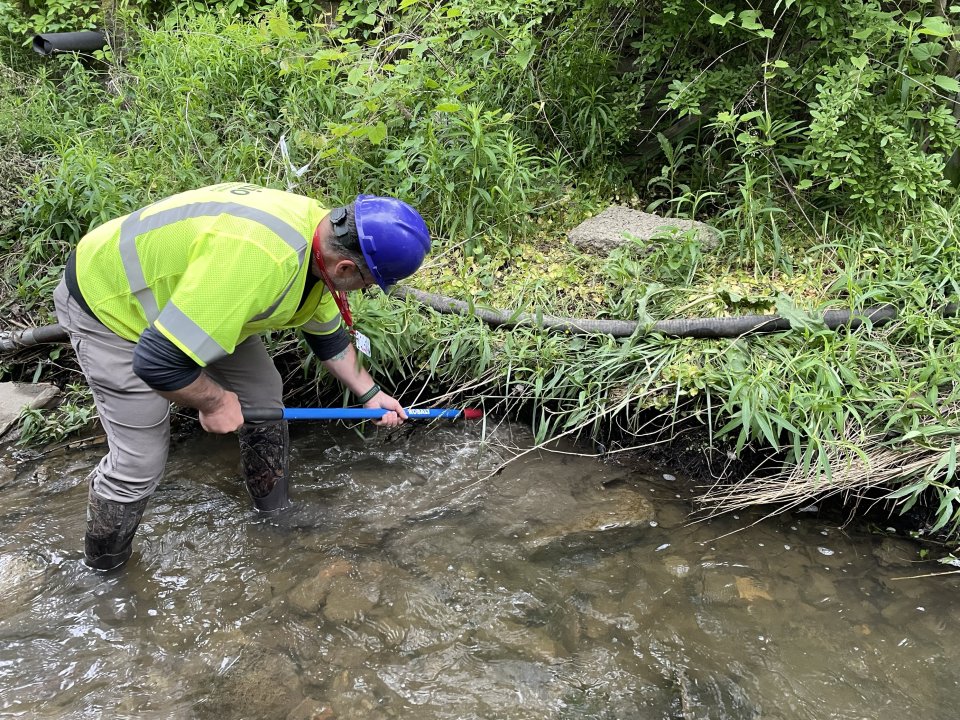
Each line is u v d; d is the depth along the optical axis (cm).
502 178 394
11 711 216
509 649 239
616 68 440
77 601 253
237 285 190
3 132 447
